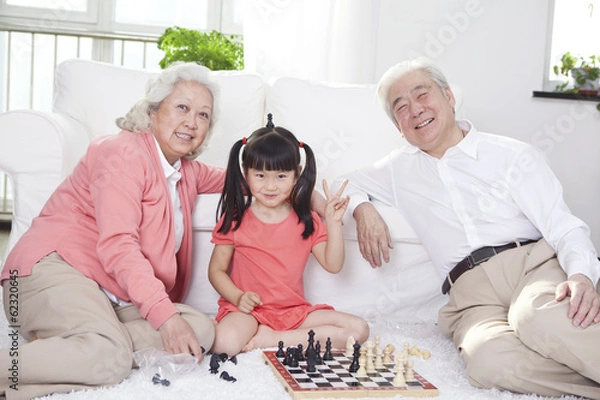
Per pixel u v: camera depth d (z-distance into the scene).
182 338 1.86
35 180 2.55
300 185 2.26
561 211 2.09
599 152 4.08
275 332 2.17
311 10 3.45
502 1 3.98
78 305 1.86
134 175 1.99
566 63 4.11
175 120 2.10
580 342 1.74
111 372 1.77
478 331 1.96
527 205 2.13
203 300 2.47
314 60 3.47
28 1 4.59
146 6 4.69
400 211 2.45
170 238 2.08
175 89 2.12
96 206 1.97
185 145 2.13
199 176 2.41
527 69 4.03
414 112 2.19
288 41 3.46
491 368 1.83
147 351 1.90
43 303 1.88
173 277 2.10
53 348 1.72
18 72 4.69
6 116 2.54
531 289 1.91
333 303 2.53
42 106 4.73
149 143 2.12
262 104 3.02
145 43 4.74
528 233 2.19
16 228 2.56
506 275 2.12
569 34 4.16
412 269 2.55
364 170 2.50
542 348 1.79
